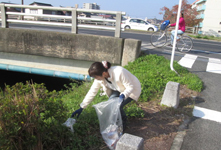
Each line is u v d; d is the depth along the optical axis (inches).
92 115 141.9
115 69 111.2
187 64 292.0
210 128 141.8
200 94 198.7
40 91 106.0
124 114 128.5
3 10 310.8
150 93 187.2
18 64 317.4
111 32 746.8
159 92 193.0
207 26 1696.6
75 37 275.1
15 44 295.9
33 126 92.0
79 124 127.3
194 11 1219.9
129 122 144.2
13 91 101.7
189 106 172.7
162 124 143.4
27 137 92.2
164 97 169.8
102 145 117.9
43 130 96.7
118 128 123.8
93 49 273.9
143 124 142.5
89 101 126.4
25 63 314.5
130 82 112.8
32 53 293.9
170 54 344.2
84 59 280.2
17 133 88.6
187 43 377.4
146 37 653.3
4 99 92.3
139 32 887.1
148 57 286.0
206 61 316.2
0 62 323.0
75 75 295.3
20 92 99.0
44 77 406.0
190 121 149.6
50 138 103.2
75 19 283.4
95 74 108.4
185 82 216.1
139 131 133.8
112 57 271.7
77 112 128.1
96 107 121.3
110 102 116.9
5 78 402.9
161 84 203.8
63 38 279.0
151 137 127.9
